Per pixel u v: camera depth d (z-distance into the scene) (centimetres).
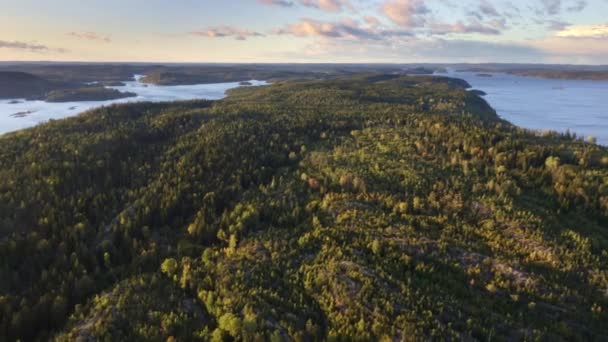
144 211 9944
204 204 10381
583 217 9150
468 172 11025
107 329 6059
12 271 7881
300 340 5806
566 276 7150
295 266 7606
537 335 5950
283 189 10988
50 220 9388
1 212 9350
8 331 6406
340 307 6488
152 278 7356
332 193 10231
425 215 9169
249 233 8962
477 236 8394
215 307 6512
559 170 10731
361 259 7456
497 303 6681
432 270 7238
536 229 8269
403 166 11425
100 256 8675
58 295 7138
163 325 6138
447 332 5834
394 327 5869
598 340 6078
